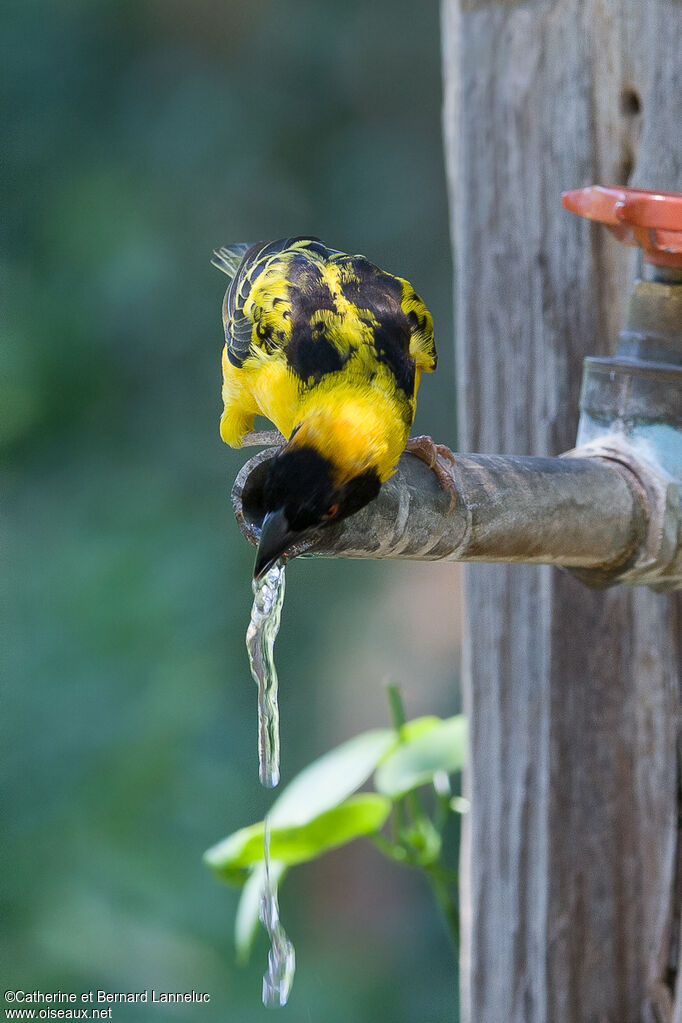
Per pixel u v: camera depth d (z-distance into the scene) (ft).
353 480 13.85
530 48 18.75
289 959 16.62
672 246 15.46
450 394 54.90
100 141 57.16
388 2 58.13
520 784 18.76
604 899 18.19
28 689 48.44
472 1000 19.31
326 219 57.67
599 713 18.22
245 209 56.90
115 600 49.90
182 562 51.52
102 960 43.45
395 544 14.21
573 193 16.01
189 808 46.32
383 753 20.49
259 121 57.57
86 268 55.36
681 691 17.79
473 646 19.31
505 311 19.13
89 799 46.37
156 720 47.21
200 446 54.95
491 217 19.15
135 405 55.36
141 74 57.72
